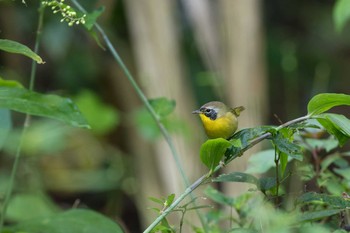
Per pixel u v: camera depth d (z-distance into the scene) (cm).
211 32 1136
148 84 1105
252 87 1098
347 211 613
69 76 1474
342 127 527
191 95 1327
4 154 1170
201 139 1134
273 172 1015
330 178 658
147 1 1107
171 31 1115
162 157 1076
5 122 593
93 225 553
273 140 536
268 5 1777
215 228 665
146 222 1164
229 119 704
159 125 744
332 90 1725
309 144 668
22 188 1097
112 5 1373
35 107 518
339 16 1005
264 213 482
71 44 1466
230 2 1105
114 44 1469
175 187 1062
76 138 1384
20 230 553
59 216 561
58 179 1338
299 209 577
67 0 847
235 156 553
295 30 1777
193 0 1148
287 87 1602
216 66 1130
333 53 1755
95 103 1271
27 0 1384
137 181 1286
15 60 1485
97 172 1359
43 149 1027
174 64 1109
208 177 548
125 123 1407
